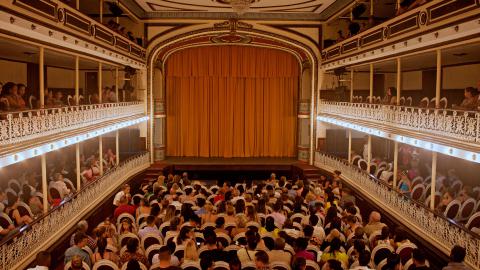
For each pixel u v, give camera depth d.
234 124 27.73
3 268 8.88
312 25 24.02
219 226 10.05
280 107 27.58
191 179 25.09
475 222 10.16
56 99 15.53
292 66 27.05
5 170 15.73
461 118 10.84
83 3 20.28
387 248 8.85
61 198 13.37
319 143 25.20
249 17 23.56
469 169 16.08
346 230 10.65
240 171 25.22
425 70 22.55
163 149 25.94
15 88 11.80
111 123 18.02
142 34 23.64
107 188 17.05
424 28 12.02
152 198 14.19
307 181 21.28
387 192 14.78
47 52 16.12
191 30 23.77
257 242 8.50
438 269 10.83
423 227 12.09
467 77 18.91
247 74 27.09
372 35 16.16
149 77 24.44
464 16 10.02
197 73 26.98
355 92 25.58
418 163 17.06
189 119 27.48
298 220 11.83
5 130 9.88
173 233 9.90
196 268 8.00
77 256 7.39
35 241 10.53
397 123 14.70
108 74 24.97
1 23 9.47
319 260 8.94
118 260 8.84
